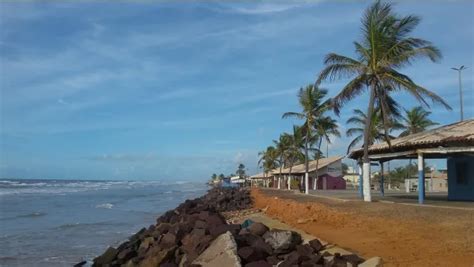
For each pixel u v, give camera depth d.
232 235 12.08
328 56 25.62
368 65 25.34
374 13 24.98
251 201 45.38
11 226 33.25
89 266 18.27
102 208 51.69
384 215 17.58
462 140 22.52
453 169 29.22
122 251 17.17
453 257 10.61
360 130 47.12
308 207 23.19
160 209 50.56
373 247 12.66
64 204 57.91
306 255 11.17
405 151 26.02
